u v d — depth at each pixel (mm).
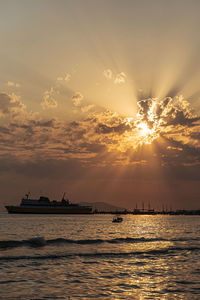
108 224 130375
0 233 71750
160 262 31266
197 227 109500
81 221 162000
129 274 25359
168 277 24359
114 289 20484
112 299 18172
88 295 18969
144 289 20594
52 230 84562
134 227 106625
